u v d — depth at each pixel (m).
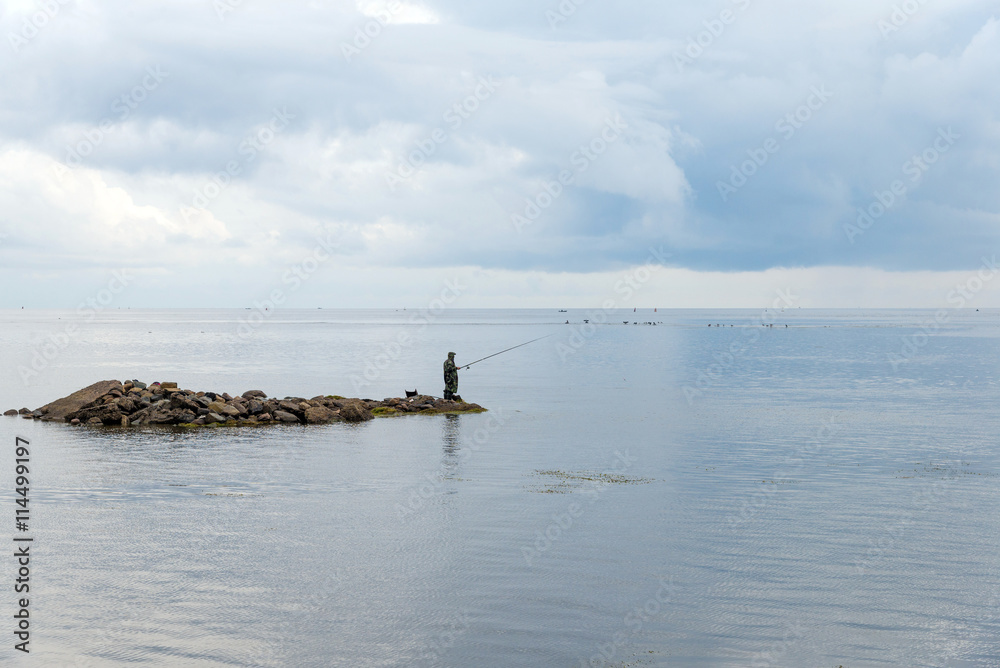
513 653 9.45
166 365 67.19
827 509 16.42
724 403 38.97
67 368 62.56
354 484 18.69
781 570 12.46
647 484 18.91
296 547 13.50
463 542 13.87
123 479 19.09
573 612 10.72
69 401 31.48
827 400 40.50
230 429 28.73
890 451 24.02
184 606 10.77
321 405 31.58
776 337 133.88
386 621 10.34
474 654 9.40
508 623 10.31
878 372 61.50
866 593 11.48
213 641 9.69
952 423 31.08
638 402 39.47
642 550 13.45
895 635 10.06
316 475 19.78
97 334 139.75
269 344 106.88
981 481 19.45
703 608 10.88
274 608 10.75
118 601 10.95
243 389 46.41
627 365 70.44
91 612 10.55
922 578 12.13
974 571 12.45
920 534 14.52
